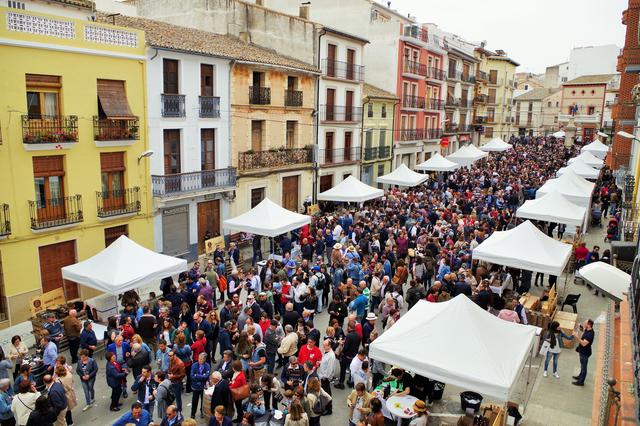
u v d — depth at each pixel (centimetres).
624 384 583
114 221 1698
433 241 1783
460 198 2562
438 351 862
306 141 2742
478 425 905
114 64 1655
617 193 2717
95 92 1606
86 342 1138
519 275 1677
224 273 1623
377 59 3819
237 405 962
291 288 1412
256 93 2322
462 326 890
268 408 1008
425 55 4178
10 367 1023
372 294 1481
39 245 1486
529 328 981
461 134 5259
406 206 2392
